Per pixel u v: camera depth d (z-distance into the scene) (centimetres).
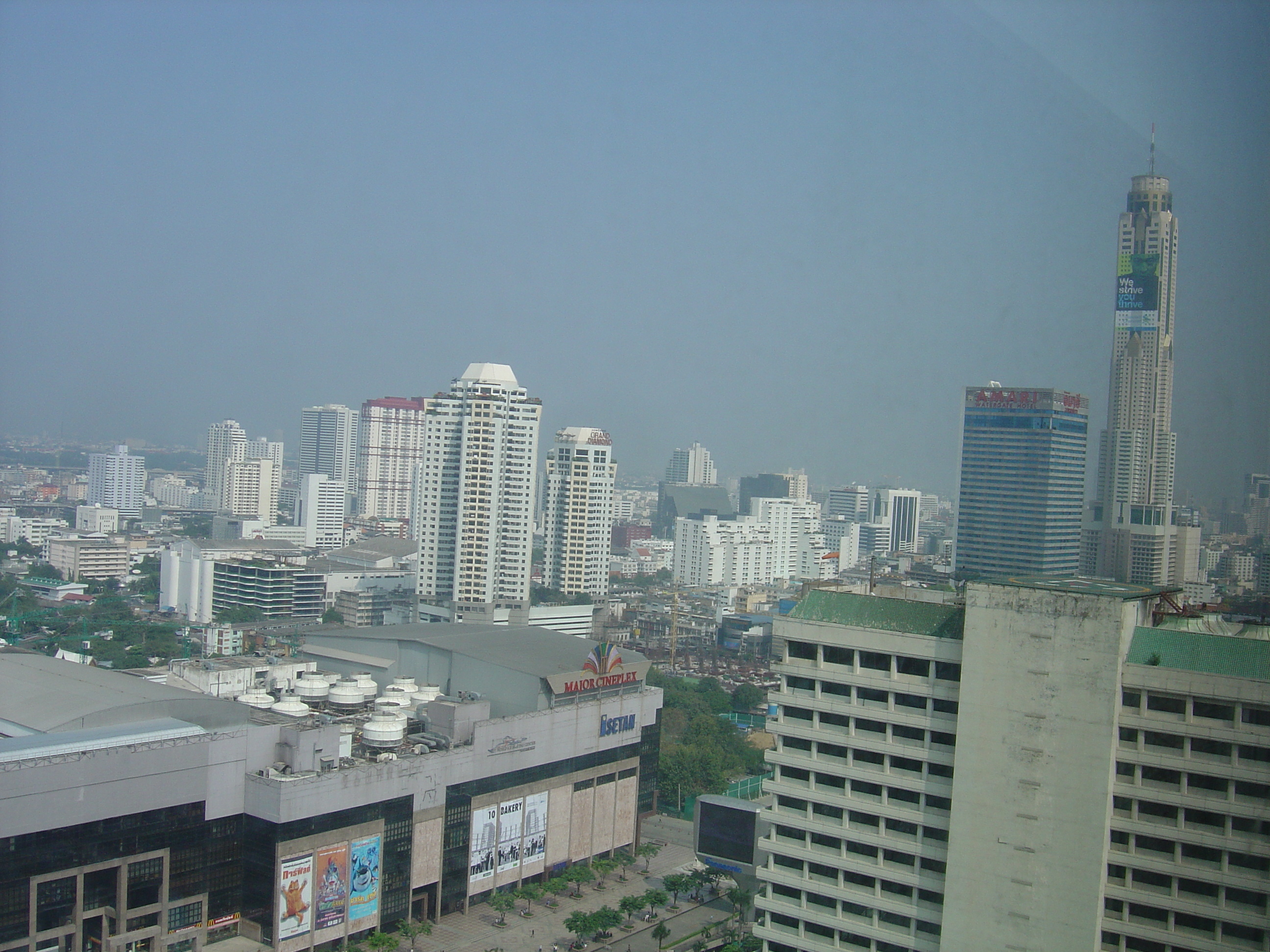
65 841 17050
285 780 19288
